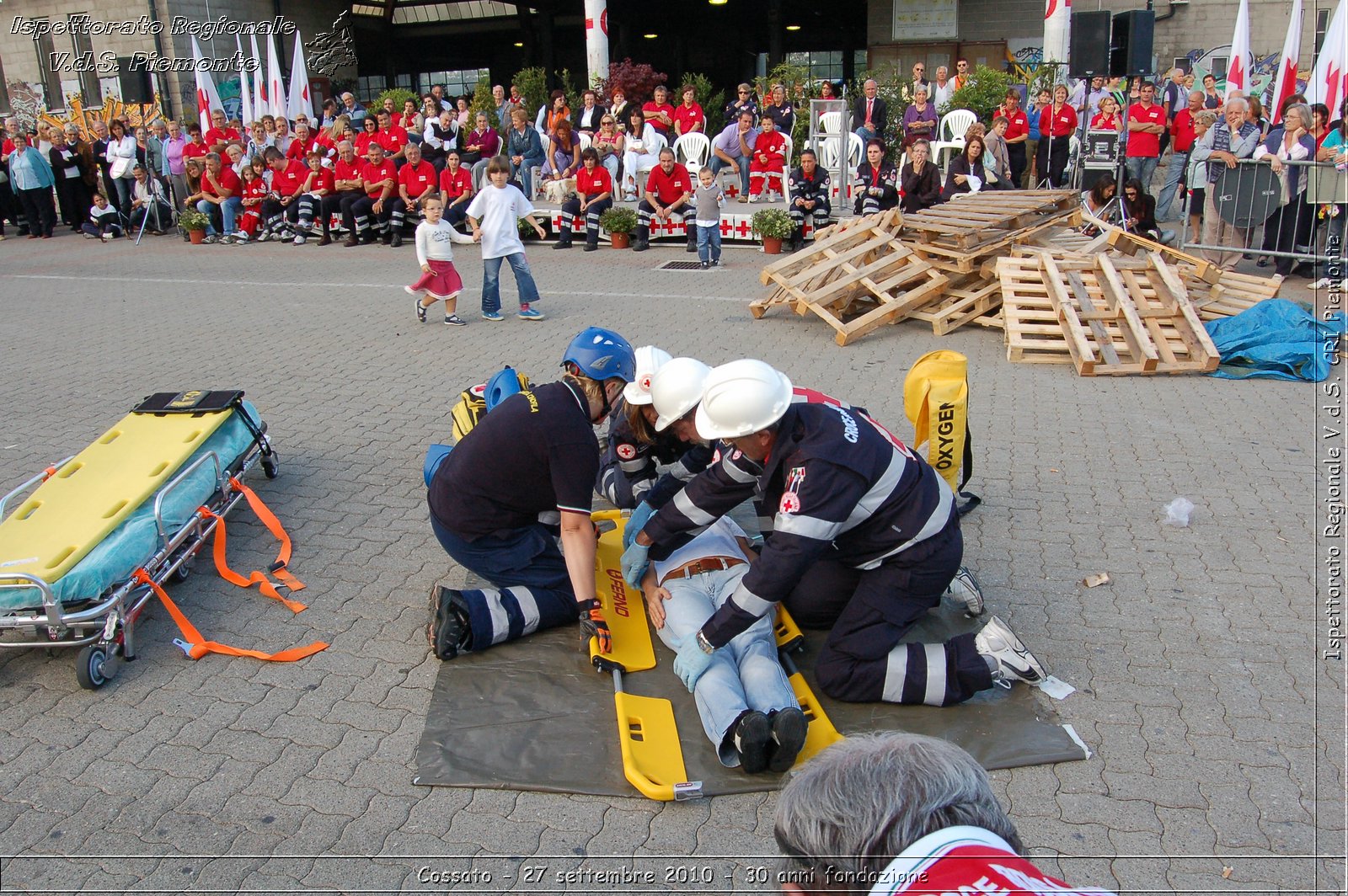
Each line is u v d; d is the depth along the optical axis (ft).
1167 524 16.92
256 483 19.40
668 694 12.44
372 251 50.42
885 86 63.93
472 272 42.47
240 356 29.32
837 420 11.22
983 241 29.84
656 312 33.76
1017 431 21.52
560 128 53.31
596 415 13.16
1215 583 14.94
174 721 12.18
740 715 10.88
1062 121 50.49
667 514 12.38
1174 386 24.43
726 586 13.03
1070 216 30.27
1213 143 37.78
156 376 27.37
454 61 113.19
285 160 54.70
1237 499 17.83
